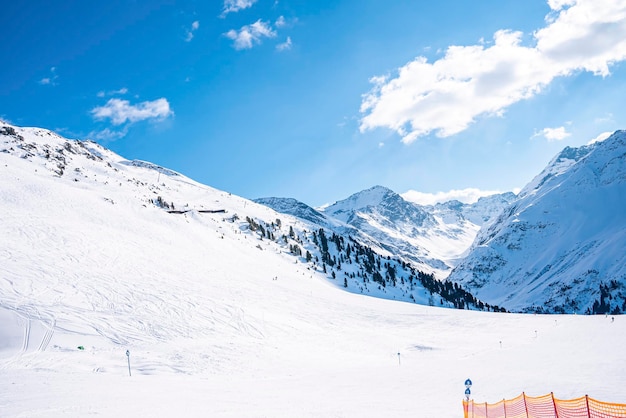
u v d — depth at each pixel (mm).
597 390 27391
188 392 30172
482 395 28203
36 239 76938
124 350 46688
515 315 102375
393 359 57000
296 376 40688
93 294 61000
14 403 24328
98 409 23047
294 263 178375
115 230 101938
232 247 144750
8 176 114250
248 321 65312
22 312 50031
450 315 95188
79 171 184250
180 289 72812
